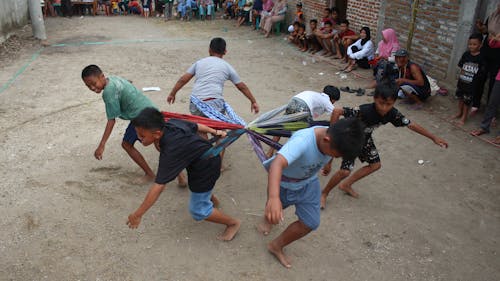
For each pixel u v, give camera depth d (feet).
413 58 30.14
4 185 15.94
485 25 23.66
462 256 13.14
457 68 26.50
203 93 16.17
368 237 13.84
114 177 16.74
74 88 26.45
